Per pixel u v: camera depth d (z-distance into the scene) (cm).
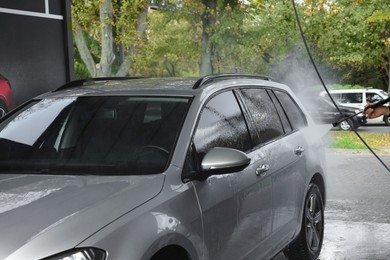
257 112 537
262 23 4116
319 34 3888
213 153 393
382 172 1423
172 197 365
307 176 597
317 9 3850
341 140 2170
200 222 382
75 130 440
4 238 300
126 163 398
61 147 429
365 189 1163
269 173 502
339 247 712
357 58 3709
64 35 1166
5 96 1029
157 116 434
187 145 408
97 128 436
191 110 434
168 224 346
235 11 3938
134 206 339
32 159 421
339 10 3709
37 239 298
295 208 569
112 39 3672
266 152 510
